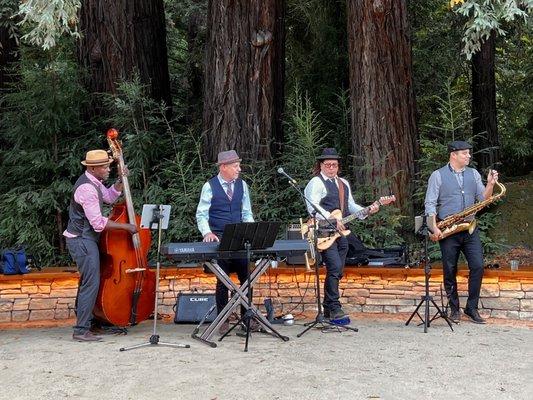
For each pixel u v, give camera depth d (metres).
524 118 13.20
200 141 9.38
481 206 6.71
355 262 7.61
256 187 8.77
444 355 5.57
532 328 6.69
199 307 7.03
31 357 5.57
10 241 9.23
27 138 9.60
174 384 4.77
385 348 5.79
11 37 9.80
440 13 11.76
